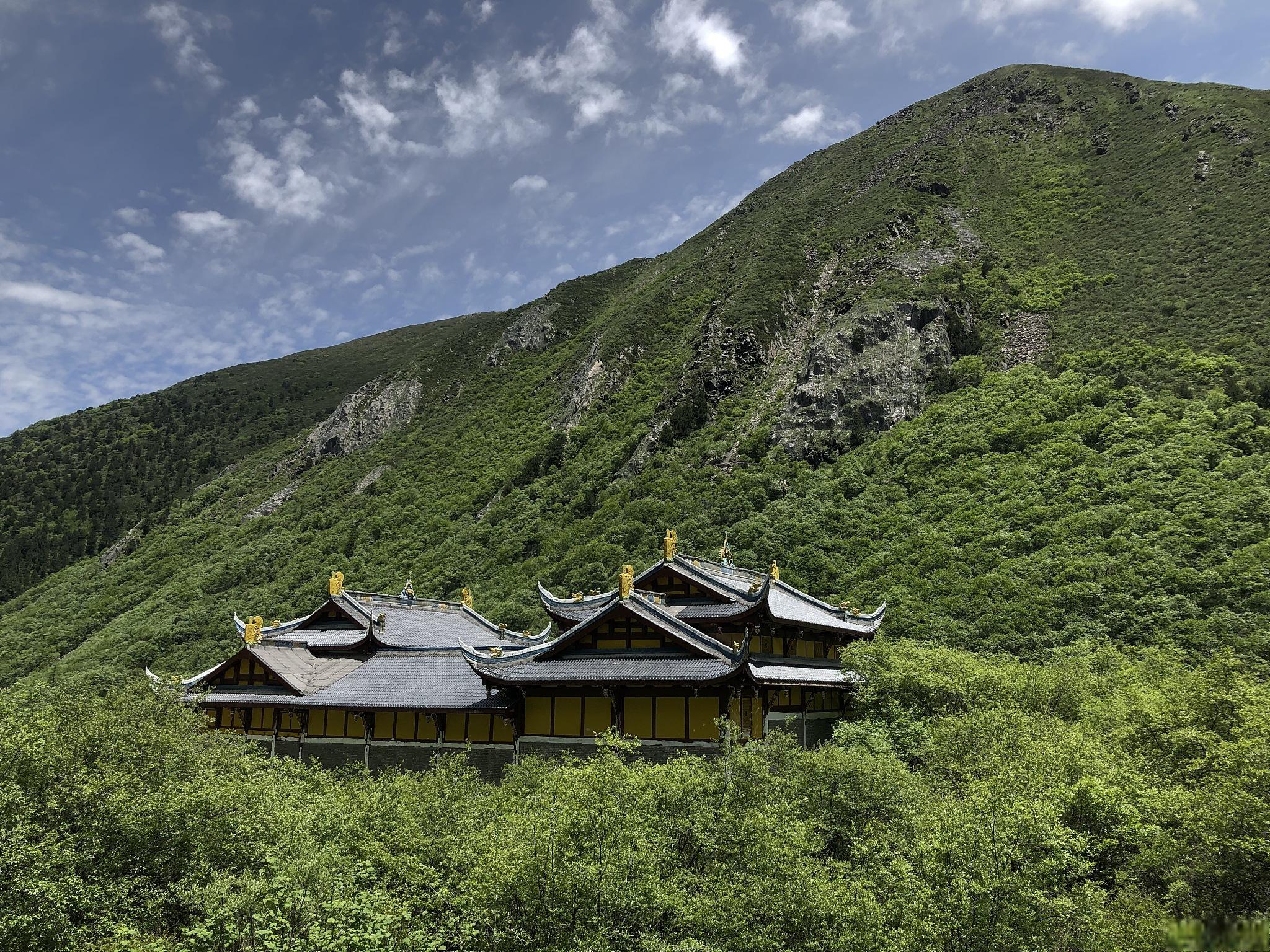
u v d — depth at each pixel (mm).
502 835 21438
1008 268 141625
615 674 34500
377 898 20047
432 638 51000
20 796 21312
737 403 127062
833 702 47281
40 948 19625
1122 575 65188
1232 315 107438
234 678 44969
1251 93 164750
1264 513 66812
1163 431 83500
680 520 97312
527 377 182250
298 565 125062
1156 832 22156
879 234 162375
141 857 22812
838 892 20469
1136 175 157750
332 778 32156
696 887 22125
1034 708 38750
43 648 117562
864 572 78000
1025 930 18406
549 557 100000
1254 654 52438
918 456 94438
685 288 182500
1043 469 84688
